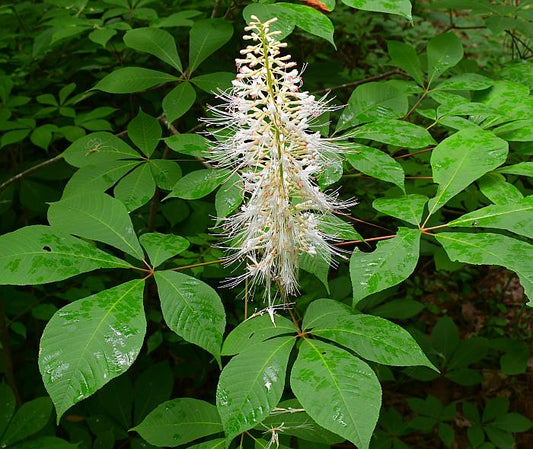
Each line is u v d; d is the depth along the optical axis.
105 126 0.83
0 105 0.85
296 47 1.21
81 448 0.81
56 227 0.47
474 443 0.92
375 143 0.84
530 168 0.53
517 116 0.57
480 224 0.46
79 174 0.59
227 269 0.76
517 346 0.96
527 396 1.13
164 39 0.65
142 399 0.85
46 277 0.42
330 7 0.52
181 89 0.62
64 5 0.86
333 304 0.45
